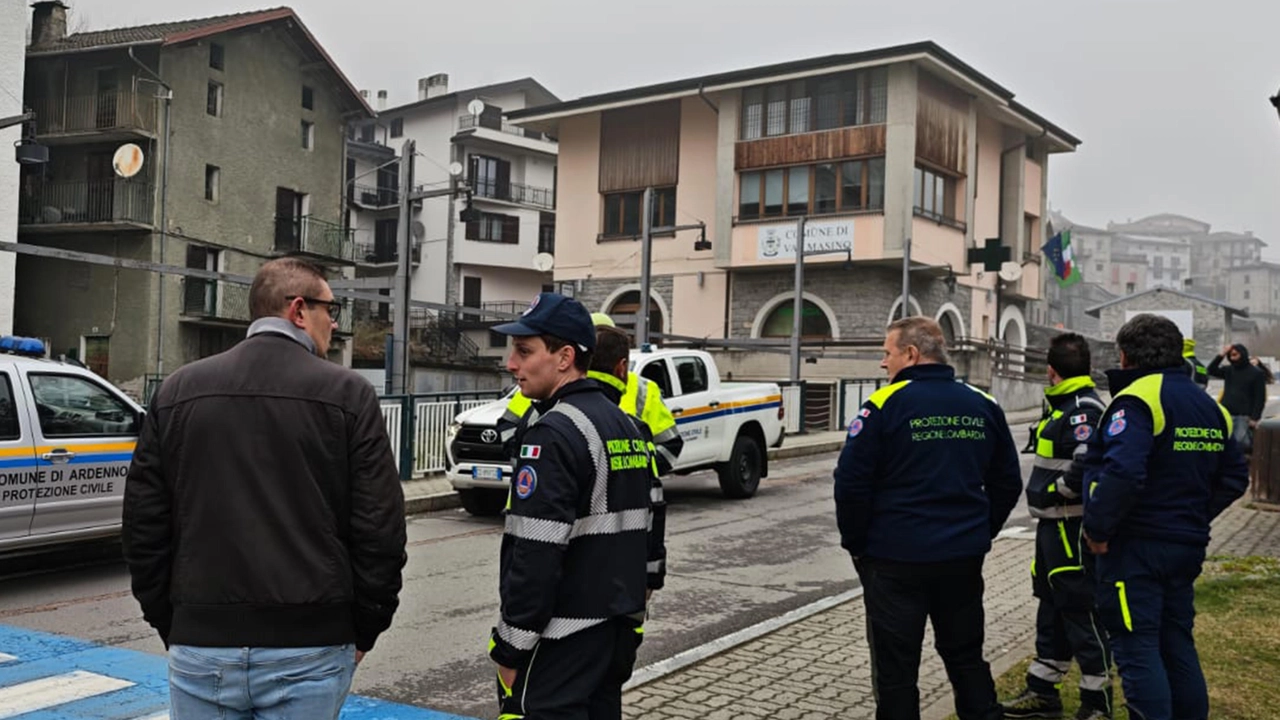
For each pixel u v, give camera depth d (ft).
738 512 40.78
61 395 27.07
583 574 9.84
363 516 9.07
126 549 9.14
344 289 52.95
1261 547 31.94
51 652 20.62
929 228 102.63
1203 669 18.19
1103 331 234.79
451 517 39.11
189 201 107.14
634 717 16.65
